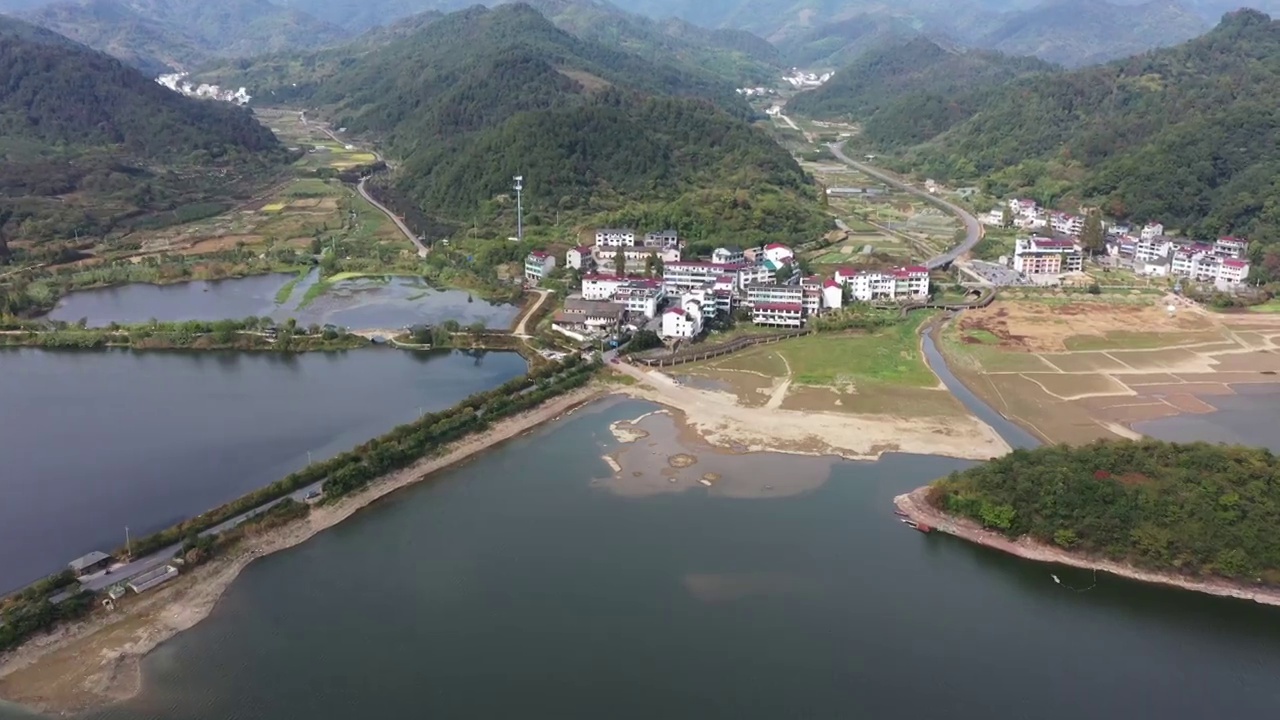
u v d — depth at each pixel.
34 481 128.88
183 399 164.50
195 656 90.25
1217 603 101.62
